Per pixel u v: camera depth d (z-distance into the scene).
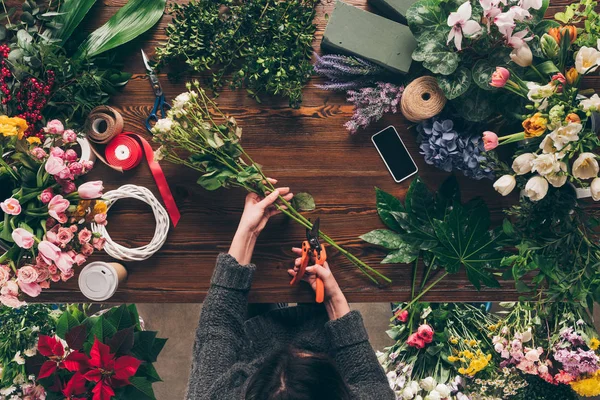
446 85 1.80
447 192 1.95
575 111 1.62
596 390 1.97
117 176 2.00
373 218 1.99
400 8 1.90
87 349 1.92
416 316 2.28
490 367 2.16
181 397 3.52
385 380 1.57
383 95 1.90
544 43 1.68
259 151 1.99
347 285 1.99
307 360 1.20
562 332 2.03
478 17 1.74
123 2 2.01
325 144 1.98
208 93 1.97
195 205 1.99
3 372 2.15
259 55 1.85
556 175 1.66
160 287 2.01
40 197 1.81
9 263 1.84
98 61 1.98
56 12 1.96
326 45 1.93
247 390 1.15
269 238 1.98
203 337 1.57
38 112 1.90
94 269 1.91
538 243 1.87
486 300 2.01
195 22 1.88
